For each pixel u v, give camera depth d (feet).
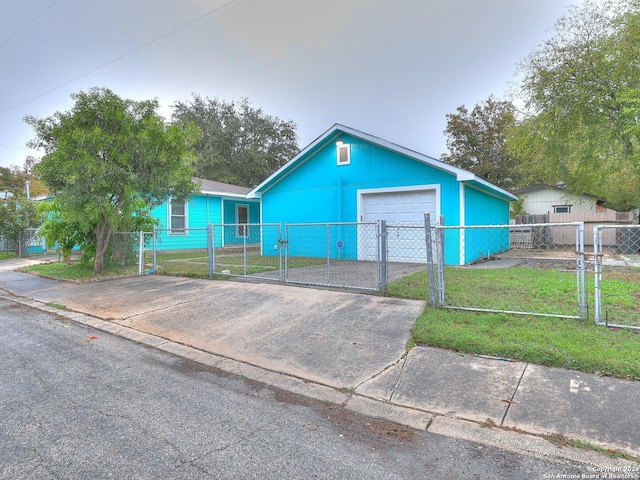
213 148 108.68
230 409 10.02
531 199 75.56
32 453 7.94
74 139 26.37
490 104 91.61
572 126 47.03
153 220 36.42
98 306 21.66
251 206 65.82
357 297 20.52
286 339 15.23
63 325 18.65
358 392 10.87
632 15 40.52
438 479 7.06
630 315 15.76
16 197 57.57
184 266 35.86
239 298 21.81
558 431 8.52
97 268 32.24
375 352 13.47
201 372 12.73
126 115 29.22
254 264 37.45
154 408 10.07
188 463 7.58
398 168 37.11
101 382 11.82
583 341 12.79
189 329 16.99
